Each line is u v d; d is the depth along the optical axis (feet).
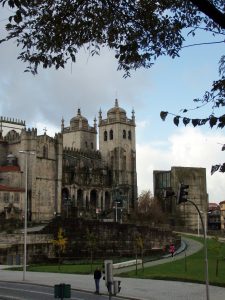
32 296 151.64
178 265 267.18
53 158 515.09
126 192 647.15
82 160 629.51
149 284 190.29
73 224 347.77
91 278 213.66
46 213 497.87
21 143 506.07
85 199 604.90
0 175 495.00
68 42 55.42
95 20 54.39
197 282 195.83
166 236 400.47
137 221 545.44
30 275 229.25
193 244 410.72
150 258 324.19
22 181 495.82
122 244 369.09
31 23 53.78
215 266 258.57
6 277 217.56
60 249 297.74
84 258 342.85
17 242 314.55
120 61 57.26
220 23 39.81
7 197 457.68
